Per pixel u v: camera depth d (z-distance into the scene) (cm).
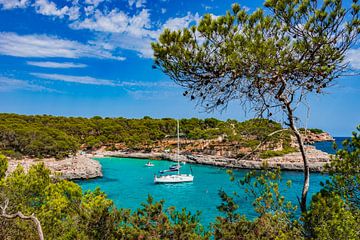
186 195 4044
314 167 5338
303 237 685
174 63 727
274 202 798
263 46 661
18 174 1305
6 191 1137
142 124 11088
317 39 678
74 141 7481
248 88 730
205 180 5219
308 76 728
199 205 3447
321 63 704
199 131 9025
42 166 1323
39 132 7012
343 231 616
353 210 680
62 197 1233
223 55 689
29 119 9869
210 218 2864
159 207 998
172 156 8288
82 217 1089
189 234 937
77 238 1034
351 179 705
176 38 713
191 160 7725
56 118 10938
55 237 1094
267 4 699
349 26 691
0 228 1039
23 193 1192
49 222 1123
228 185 4684
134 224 986
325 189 732
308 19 692
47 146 6712
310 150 6969
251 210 1812
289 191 3056
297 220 726
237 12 691
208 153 8081
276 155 6247
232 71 712
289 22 702
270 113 747
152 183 5031
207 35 695
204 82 737
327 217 664
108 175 5906
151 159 8500
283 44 693
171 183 4962
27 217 698
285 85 727
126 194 4197
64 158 6812
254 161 3656
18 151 6825
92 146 9844
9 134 6825
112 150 9831
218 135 8544
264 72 695
